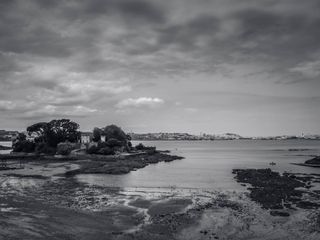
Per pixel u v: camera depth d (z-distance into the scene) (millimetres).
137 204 42594
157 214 37469
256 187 56875
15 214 36406
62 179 67750
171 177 72062
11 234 29250
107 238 29000
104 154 124000
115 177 71875
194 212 38344
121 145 138500
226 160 127438
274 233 30797
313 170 87062
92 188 55531
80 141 149000
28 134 146625
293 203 43219
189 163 112438
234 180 66688
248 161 121438
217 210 39438
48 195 48531
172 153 183875
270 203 43031
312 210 39219
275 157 145500
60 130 142000
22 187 56031
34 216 35688
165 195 49281
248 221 34656
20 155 128625
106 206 41281
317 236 29969
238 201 44781
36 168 88125
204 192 52094
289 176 70625
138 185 59656
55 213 37219
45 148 133875
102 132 144500
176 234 30328
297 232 31094
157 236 29656
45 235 29391
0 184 59406
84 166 90875
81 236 29438
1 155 129375
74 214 36875
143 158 122500
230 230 31641
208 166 100438
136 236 29562
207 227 32531
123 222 34094
